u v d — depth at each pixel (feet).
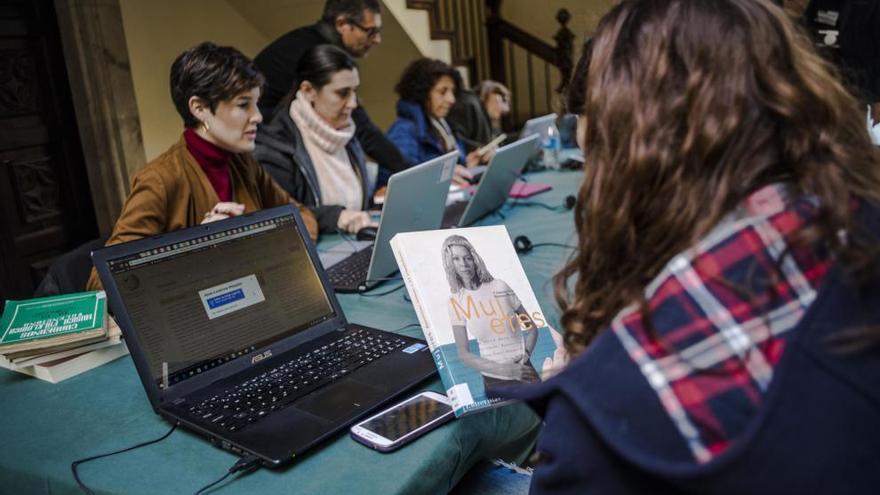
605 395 1.67
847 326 1.57
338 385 3.43
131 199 5.57
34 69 9.49
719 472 1.48
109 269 3.38
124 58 10.25
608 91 1.94
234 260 3.88
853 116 1.91
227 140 5.88
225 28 12.42
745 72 1.78
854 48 7.15
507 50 18.08
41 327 4.06
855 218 1.69
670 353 1.63
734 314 1.62
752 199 1.76
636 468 1.66
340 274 5.42
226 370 3.57
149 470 2.91
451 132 11.57
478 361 3.32
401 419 3.11
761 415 1.49
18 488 3.04
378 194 9.02
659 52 1.86
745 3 1.88
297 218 4.30
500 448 3.82
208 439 3.10
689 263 1.72
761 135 1.77
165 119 11.27
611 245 1.94
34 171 9.61
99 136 10.09
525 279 3.82
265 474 2.82
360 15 9.80
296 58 9.61
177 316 3.53
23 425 3.38
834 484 1.46
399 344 3.87
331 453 2.93
